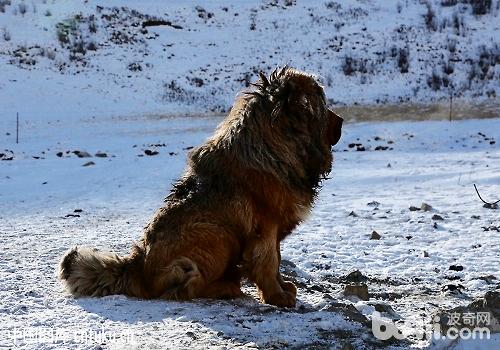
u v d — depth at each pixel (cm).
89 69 4875
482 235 1362
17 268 951
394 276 1031
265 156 736
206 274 748
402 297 872
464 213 1603
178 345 595
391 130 3428
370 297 863
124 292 770
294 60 5209
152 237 763
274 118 741
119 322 668
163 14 5822
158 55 5225
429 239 1331
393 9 5900
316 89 764
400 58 5100
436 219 1527
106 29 5441
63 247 1172
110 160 2605
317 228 1435
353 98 4650
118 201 1825
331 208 1673
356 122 3869
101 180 2152
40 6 5603
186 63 5150
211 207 748
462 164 2436
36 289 805
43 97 4388
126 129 3684
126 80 4791
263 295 761
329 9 5956
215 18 5847
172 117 4144
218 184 752
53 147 3088
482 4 5762
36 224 1506
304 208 770
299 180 755
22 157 2762
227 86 4884
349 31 5591
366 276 1018
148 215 1634
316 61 5191
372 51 5284
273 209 747
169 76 4928
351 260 1146
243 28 5700
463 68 4997
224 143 759
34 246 1181
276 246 764
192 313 696
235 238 752
